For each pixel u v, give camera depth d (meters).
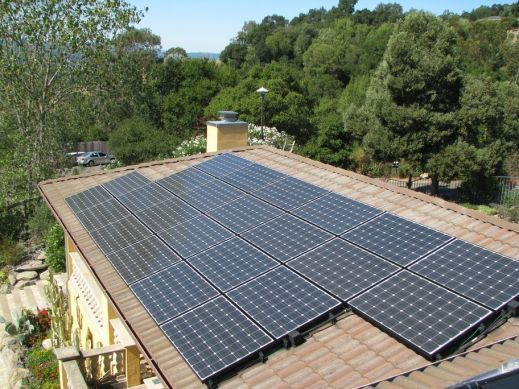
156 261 9.87
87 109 35.56
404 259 8.31
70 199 14.63
